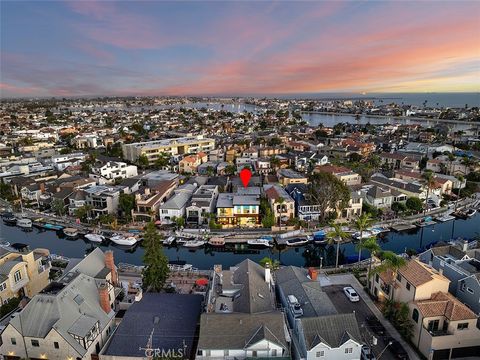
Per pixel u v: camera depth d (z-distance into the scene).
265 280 52.41
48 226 97.75
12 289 53.94
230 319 41.00
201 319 40.97
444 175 130.25
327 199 95.00
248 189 111.25
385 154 166.75
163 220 97.25
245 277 50.41
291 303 46.06
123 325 44.06
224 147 190.38
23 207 112.50
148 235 59.09
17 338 40.91
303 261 81.12
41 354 40.97
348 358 39.50
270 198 98.25
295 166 154.25
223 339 39.41
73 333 40.62
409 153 168.88
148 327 43.81
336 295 57.31
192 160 157.38
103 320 45.44
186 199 104.81
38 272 59.56
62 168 151.75
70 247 88.38
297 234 88.81
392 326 49.22
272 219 91.81
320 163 155.25
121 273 68.25
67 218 102.94
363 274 65.12
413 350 45.25
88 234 91.12
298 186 112.62
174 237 87.06
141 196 103.44
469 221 101.50
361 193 106.50
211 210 100.12
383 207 106.88
